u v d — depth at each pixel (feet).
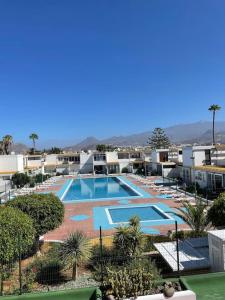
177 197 135.13
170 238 69.10
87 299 34.09
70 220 100.42
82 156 287.69
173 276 44.47
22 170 225.56
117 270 37.78
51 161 295.48
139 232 58.54
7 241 47.52
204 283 36.19
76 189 189.67
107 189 185.16
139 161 277.23
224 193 61.67
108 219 100.73
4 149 311.47
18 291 44.78
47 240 75.72
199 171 159.74
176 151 245.04
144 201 131.44
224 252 41.24
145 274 33.22
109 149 388.37
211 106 312.09
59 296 34.24
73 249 52.37
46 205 65.98
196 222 69.26
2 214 50.37
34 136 419.95
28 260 60.90
